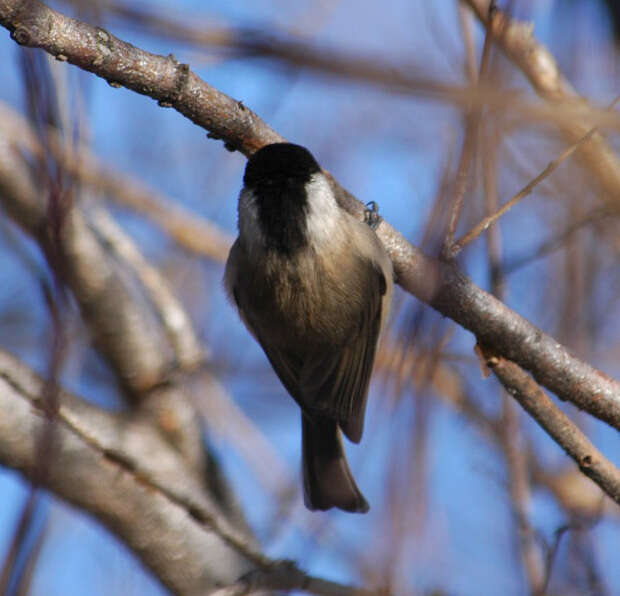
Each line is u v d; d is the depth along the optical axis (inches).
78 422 298.2
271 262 305.6
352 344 320.5
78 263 342.6
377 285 314.0
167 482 323.3
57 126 234.1
